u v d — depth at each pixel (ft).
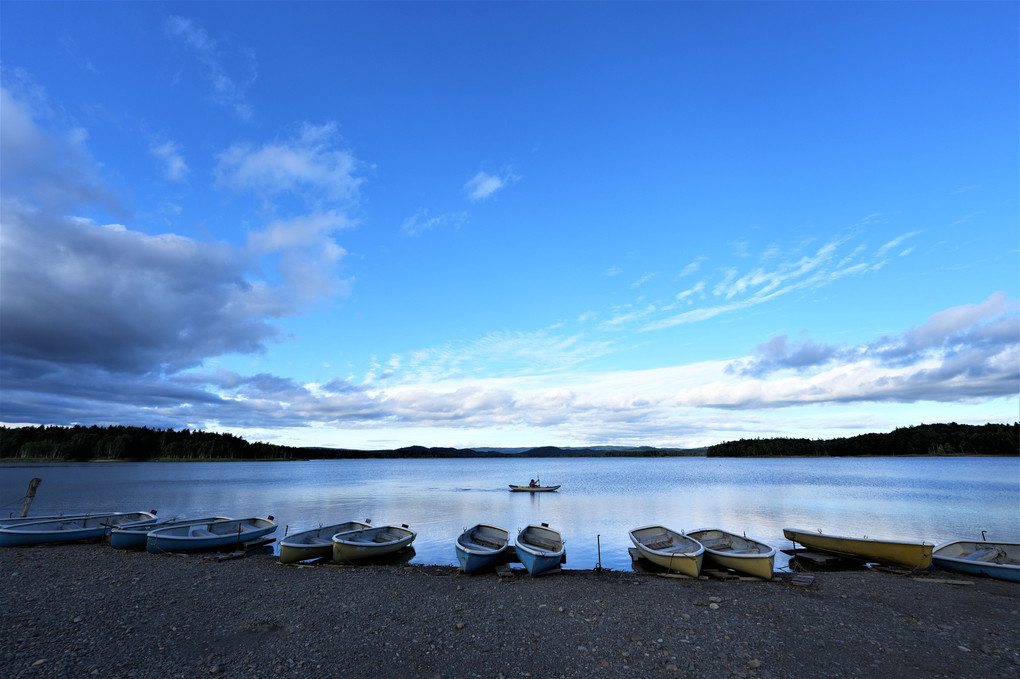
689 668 35.91
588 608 49.90
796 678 34.37
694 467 632.79
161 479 313.12
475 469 641.40
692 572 63.98
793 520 128.36
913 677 34.50
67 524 91.40
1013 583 61.21
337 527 89.20
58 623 43.39
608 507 162.61
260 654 37.58
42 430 647.15
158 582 58.80
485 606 50.57
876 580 62.95
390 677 33.96
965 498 180.14
